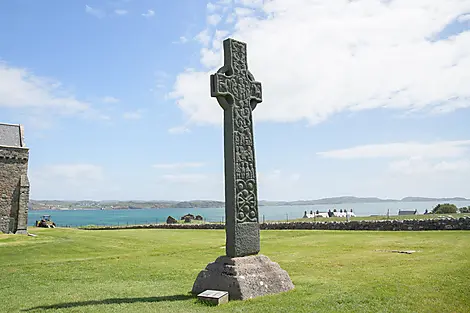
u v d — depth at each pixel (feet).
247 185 30.48
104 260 52.01
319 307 24.04
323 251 56.13
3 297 29.76
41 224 159.53
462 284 29.40
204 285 28.63
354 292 27.78
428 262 41.50
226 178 29.99
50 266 46.91
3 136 132.16
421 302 24.89
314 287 30.09
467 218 82.43
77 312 24.26
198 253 58.65
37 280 37.63
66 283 35.81
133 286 33.19
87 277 38.88
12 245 73.97
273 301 25.68
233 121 30.30
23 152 129.80
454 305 24.29
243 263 28.53
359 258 47.01
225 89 30.07
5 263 50.60
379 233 83.51
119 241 81.35
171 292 30.14
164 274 39.47
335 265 41.93
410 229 88.48
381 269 38.04
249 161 31.01
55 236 95.66
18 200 126.93
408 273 34.71
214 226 126.52
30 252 63.87
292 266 41.86
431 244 59.47
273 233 94.02
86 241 81.71
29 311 24.99
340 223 99.30
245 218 29.96
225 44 31.58
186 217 206.39
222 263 28.76
